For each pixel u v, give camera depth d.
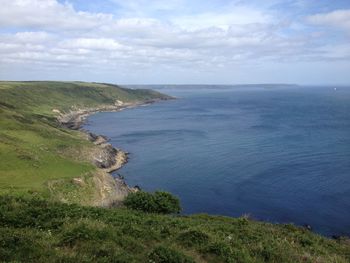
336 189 59.44
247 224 28.61
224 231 23.52
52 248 14.52
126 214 24.59
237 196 57.88
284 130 121.88
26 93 173.50
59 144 77.88
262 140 103.81
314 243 24.20
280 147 93.12
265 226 28.55
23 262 12.80
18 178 47.84
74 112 179.75
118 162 81.94
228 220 32.19
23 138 75.12
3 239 14.20
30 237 15.38
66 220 19.19
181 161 81.56
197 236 18.88
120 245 16.00
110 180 59.59
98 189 53.72
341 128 124.81
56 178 50.12
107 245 15.24
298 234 26.17
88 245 15.18
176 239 18.70
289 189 60.19
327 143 97.56
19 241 14.30
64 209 22.22
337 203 53.62
